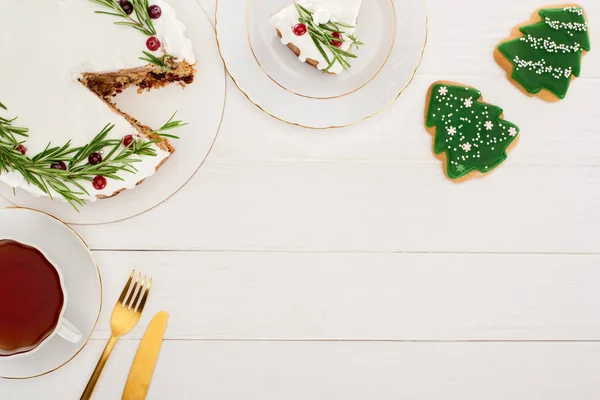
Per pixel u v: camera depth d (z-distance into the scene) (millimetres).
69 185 732
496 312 789
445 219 789
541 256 793
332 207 783
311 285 781
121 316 755
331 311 781
